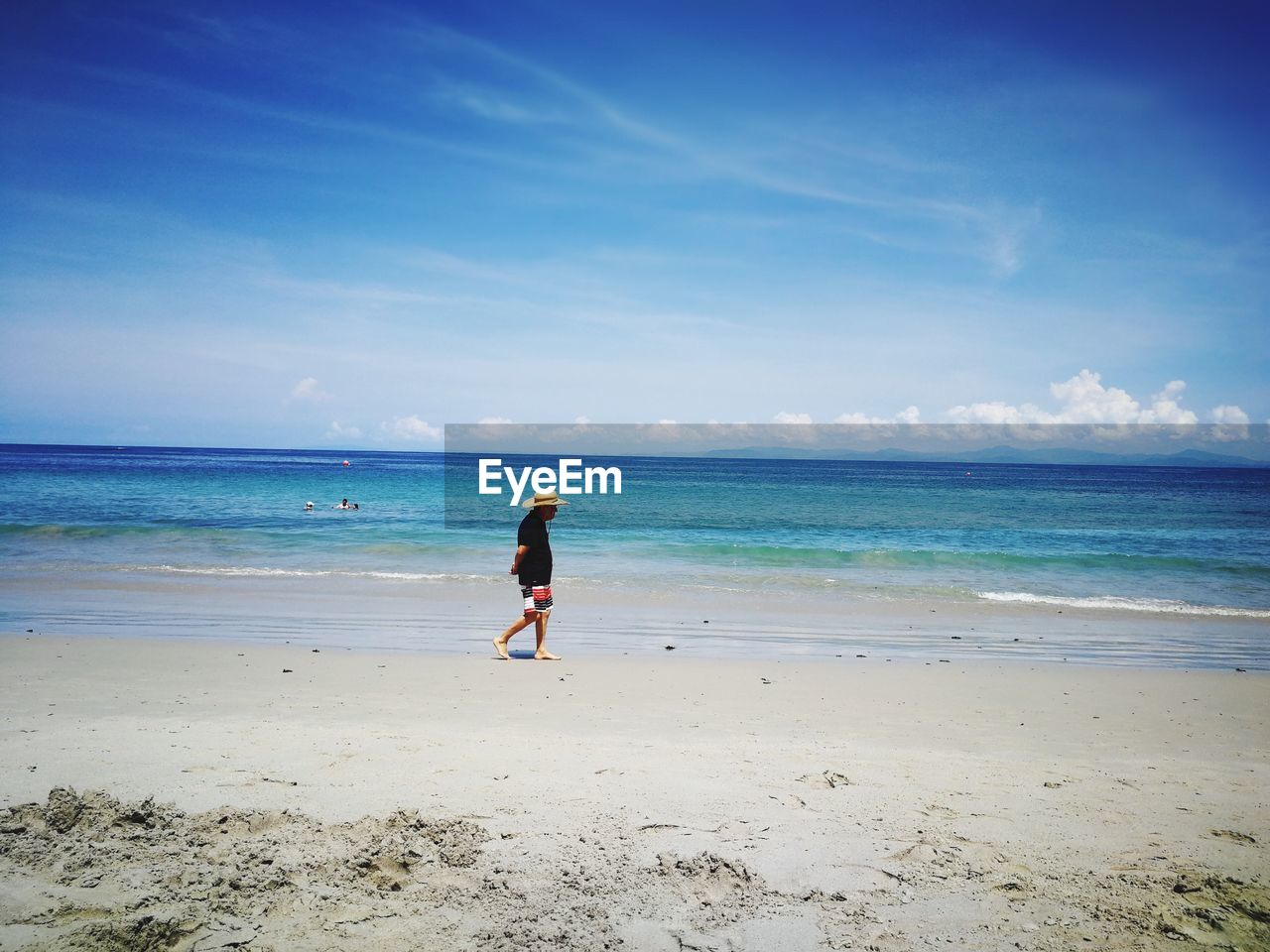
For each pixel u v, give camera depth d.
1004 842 3.94
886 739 6.02
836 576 17.88
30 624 10.98
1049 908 3.26
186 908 3.03
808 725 6.40
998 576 18.53
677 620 12.55
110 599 13.34
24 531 22.20
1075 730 6.52
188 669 7.96
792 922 3.12
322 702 6.71
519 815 4.09
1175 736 6.42
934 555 20.69
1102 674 9.00
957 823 4.19
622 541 23.64
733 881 3.43
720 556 20.67
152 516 30.06
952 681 8.40
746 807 4.32
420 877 3.40
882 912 3.21
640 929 3.04
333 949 2.82
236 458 163.88
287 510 33.81
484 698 7.04
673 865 3.55
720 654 9.92
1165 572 19.48
